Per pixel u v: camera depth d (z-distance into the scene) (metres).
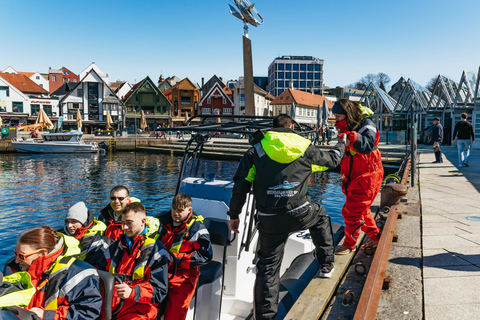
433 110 29.64
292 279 4.12
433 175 10.54
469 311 2.93
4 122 60.22
